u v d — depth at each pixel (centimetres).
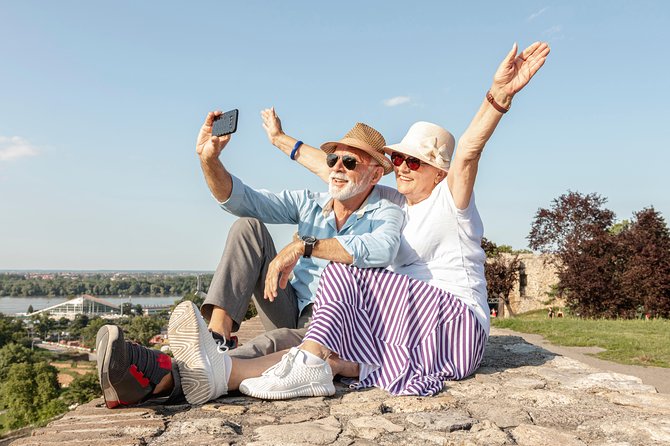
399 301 293
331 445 197
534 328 1470
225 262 297
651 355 1009
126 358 224
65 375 8081
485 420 234
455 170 296
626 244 3262
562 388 301
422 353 296
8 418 6191
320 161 409
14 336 12325
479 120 276
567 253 3400
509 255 3972
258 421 227
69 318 18150
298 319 361
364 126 346
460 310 303
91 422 218
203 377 244
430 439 206
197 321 246
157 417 227
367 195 356
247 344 288
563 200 3581
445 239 312
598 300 3253
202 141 348
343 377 307
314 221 371
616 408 259
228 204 361
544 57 259
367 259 290
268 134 441
